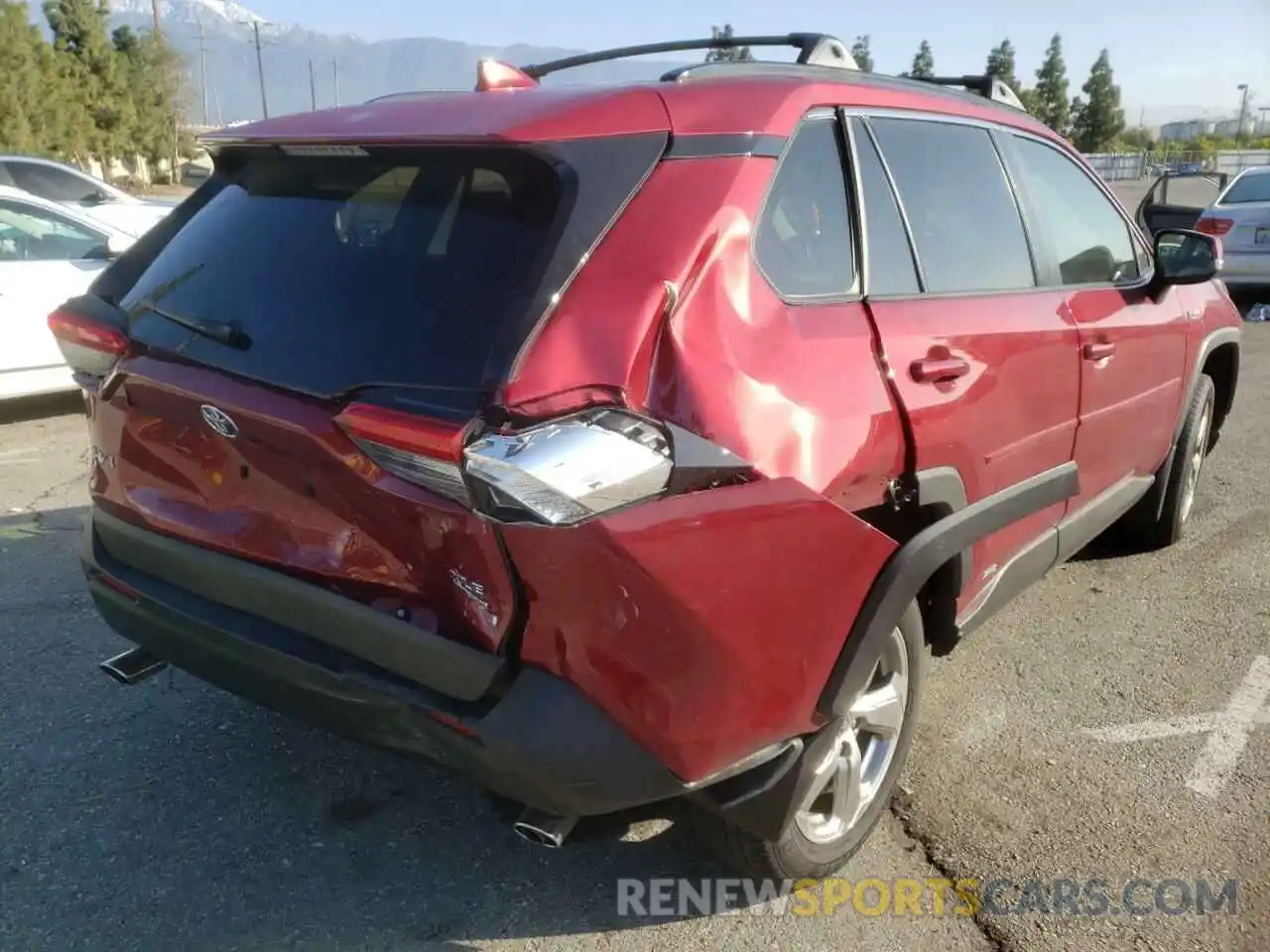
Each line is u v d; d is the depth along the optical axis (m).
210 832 3.05
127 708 3.70
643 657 2.09
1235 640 4.25
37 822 3.08
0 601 4.53
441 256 2.31
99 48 46.09
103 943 2.63
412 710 2.22
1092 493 3.96
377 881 2.87
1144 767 3.37
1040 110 76.12
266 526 2.43
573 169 2.24
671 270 2.21
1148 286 4.16
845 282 2.69
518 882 2.87
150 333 2.59
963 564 2.94
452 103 2.54
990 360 2.99
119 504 2.79
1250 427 7.41
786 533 2.27
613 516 2.01
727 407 2.20
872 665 2.56
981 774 3.33
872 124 2.93
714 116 2.47
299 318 2.38
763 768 2.39
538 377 2.04
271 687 2.47
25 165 11.09
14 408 8.09
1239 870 2.89
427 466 2.04
